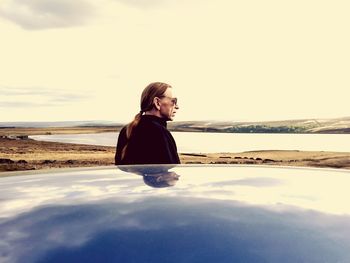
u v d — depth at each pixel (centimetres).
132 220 153
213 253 120
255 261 114
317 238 132
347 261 114
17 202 183
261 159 2447
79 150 3117
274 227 143
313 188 217
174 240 130
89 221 152
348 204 179
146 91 339
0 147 3203
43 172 277
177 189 215
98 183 234
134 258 117
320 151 3022
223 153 2884
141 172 279
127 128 344
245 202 182
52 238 133
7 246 126
